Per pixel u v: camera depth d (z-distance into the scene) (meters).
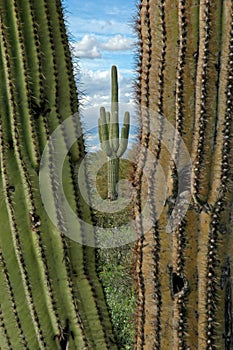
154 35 2.40
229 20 2.31
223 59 2.33
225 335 2.45
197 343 2.45
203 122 2.36
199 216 2.41
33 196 2.76
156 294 2.47
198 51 2.35
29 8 2.74
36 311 2.78
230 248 2.43
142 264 2.51
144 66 2.45
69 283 2.81
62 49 2.84
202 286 2.43
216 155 2.38
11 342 2.78
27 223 2.78
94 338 2.84
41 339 2.79
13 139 2.76
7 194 2.74
